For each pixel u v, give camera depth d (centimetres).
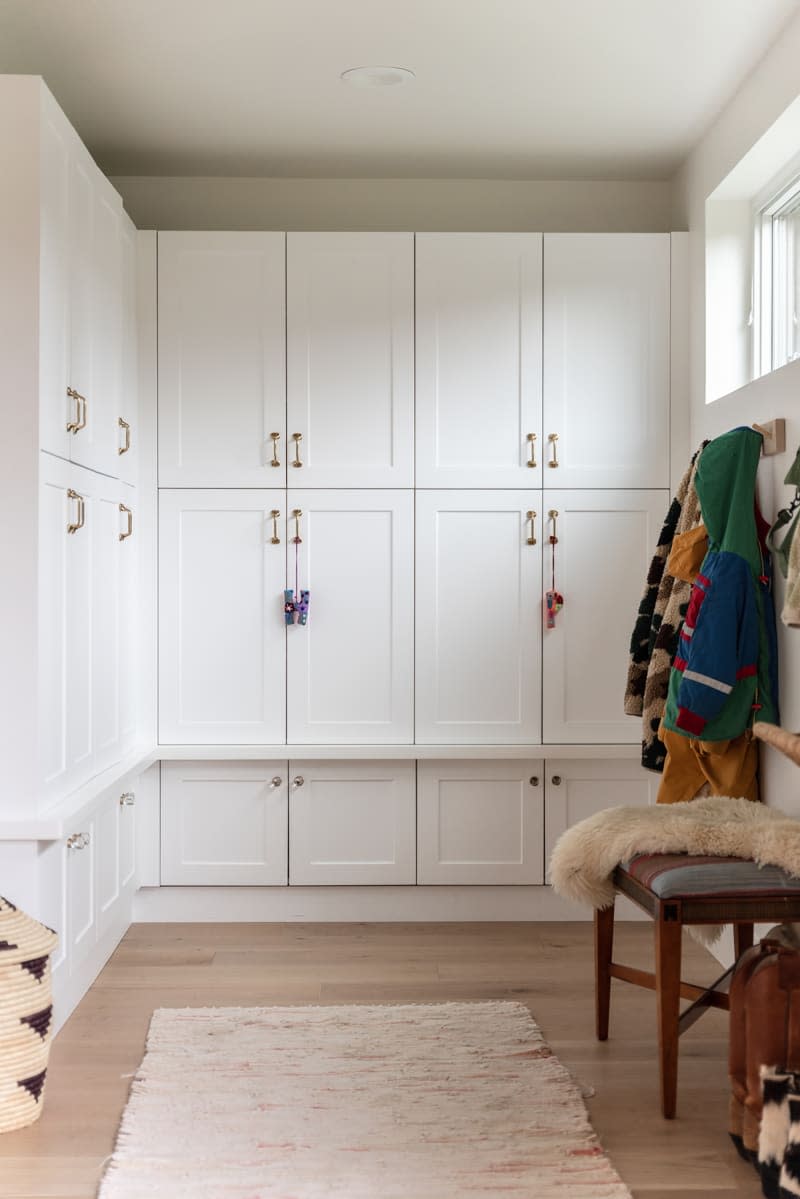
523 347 403
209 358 402
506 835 405
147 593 402
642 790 405
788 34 311
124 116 374
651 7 303
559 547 405
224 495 402
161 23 312
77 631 321
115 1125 252
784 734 240
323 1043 294
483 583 404
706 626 301
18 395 282
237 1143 241
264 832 403
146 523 402
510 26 314
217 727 404
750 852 259
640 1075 279
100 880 346
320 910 407
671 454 405
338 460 402
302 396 402
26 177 283
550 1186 224
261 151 405
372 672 404
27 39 320
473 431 403
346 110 370
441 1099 262
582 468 404
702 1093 269
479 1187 223
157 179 429
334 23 312
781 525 304
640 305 405
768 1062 226
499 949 376
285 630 404
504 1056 286
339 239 402
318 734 404
